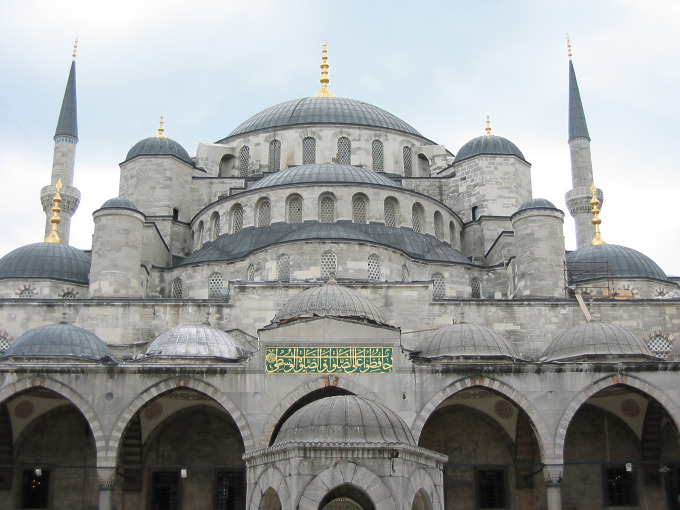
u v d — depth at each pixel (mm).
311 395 41000
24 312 48375
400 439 24906
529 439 44906
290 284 48156
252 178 66250
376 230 55062
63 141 72750
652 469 44844
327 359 39750
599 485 45188
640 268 57469
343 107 72750
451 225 60969
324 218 55938
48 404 44656
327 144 69438
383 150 70312
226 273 53250
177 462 44938
